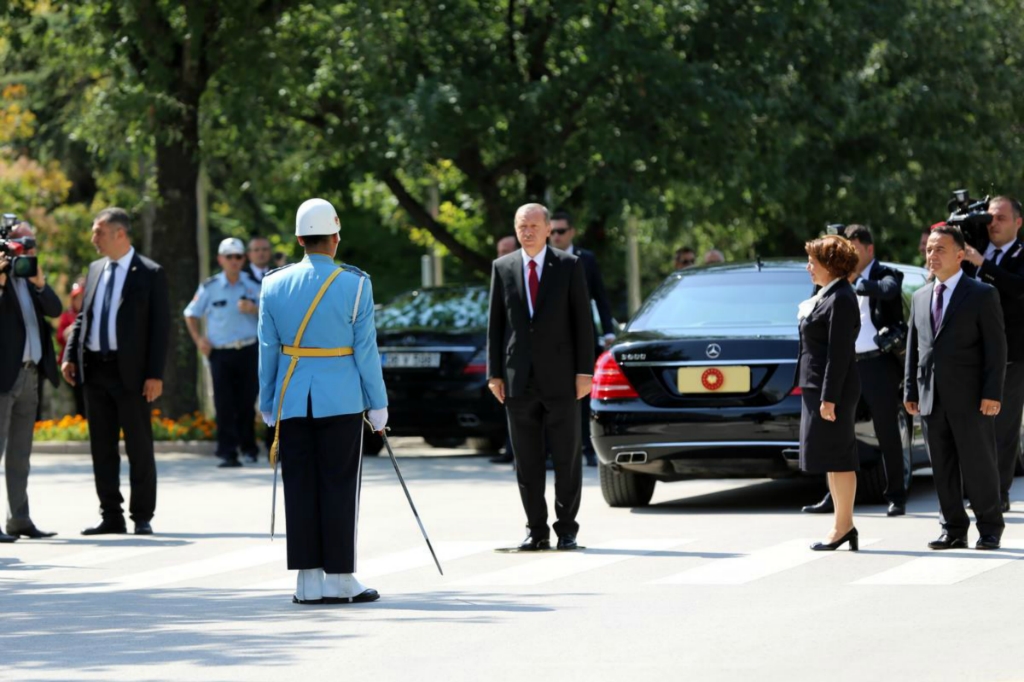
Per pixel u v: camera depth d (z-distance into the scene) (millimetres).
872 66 75312
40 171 90938
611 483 37562
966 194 34031
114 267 35812
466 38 68750
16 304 35312
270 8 63688
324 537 25297
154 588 27781
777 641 21125
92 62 64938
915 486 41125
